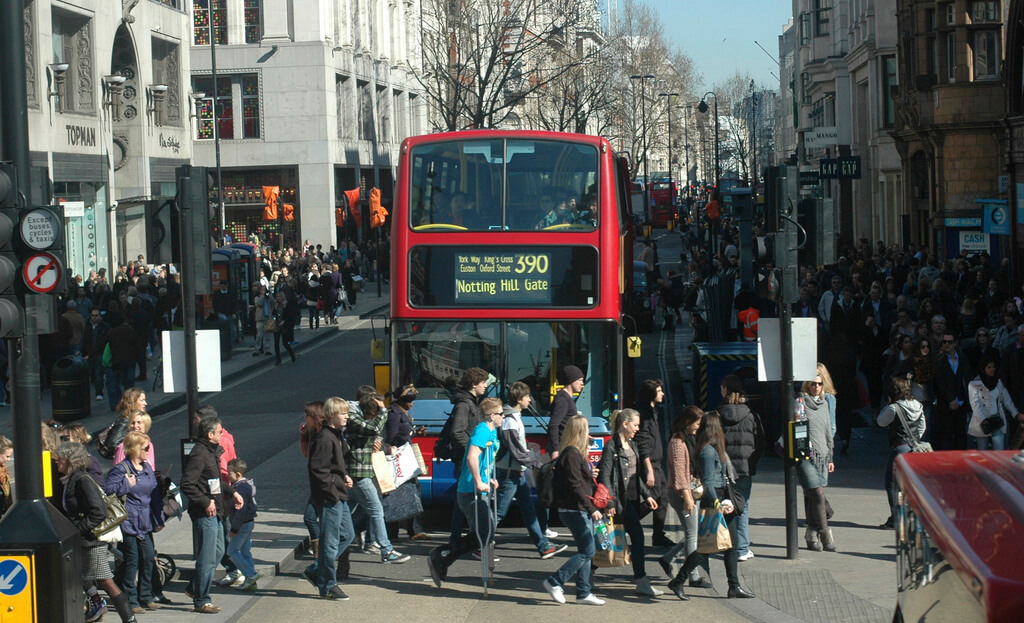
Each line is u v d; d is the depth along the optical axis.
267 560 12.04
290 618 10.20
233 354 32.03
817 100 59.97
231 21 56.00
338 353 32.47
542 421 13.34
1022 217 25.98
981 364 14.38
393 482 12.13
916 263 29.34
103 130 38.31
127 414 11.25
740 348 18.30
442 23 51.97
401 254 13.56
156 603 10.59
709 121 123.12
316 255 50.06
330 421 10.83
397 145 69.25
